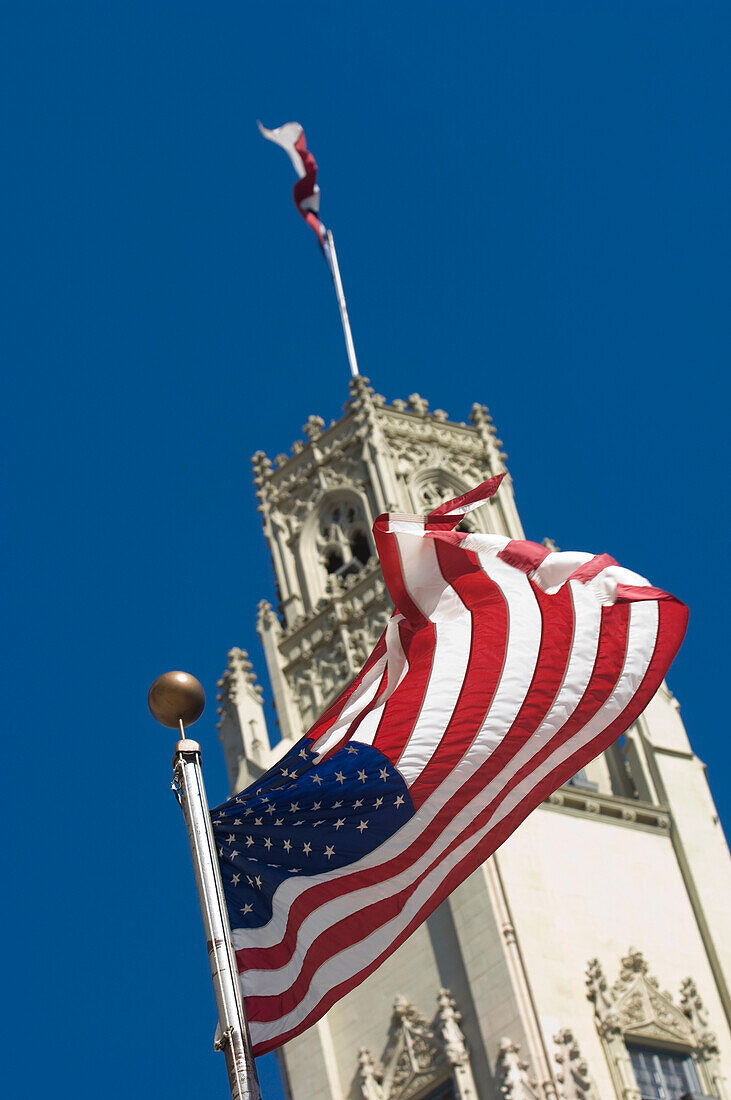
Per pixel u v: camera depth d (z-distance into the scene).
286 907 33.41
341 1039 72.00
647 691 37.88
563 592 38.84
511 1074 66.50
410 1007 70.69
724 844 77.88
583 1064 67.12
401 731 36.69
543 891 72.62
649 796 78.75
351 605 83.00
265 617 84.94
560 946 71.19
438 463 88.56
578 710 37.34
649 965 72.44
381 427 88.75
